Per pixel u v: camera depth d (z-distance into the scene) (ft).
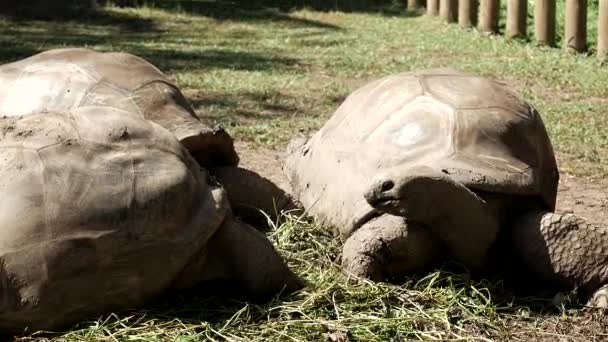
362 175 19.65
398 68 45.93
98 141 16.47
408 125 19.72
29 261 15.35
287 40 54.65
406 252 18.25
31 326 15.57
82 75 20.92
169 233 16.29
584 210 25.76
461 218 17.87
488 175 18.51
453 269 18.80
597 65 46.26
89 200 15.81
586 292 18.39
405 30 59.47
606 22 46.52
